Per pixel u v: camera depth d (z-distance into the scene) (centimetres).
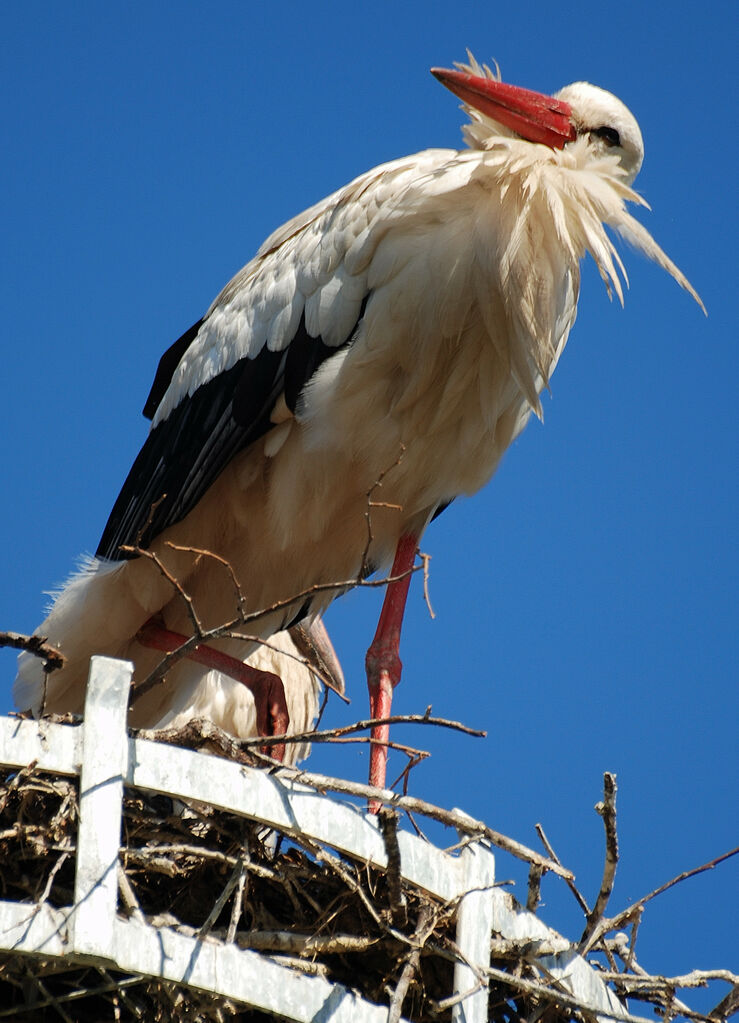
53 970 770
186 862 816
